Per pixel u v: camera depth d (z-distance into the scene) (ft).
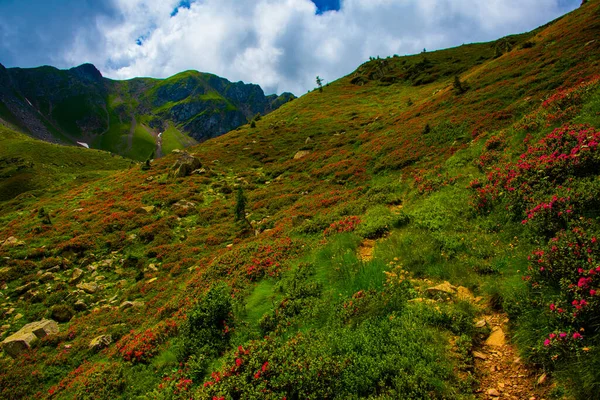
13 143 540.93
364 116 217.56
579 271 18.85
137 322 50.93
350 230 47.93
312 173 123.03
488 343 20.16
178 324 38.81
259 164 168.55
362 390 18.03
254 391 19.33
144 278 70.23
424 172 68.28
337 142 159.53
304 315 29.17
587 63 87.71
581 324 17.16
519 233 31.27
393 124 148.66
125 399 30.19
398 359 19.04
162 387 27.43
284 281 38.24
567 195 27.96
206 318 33.27
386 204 58.80
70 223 106.32
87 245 87.25
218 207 111.24
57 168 480.23
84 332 51.57
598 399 13.87
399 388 17.04
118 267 78.07
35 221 114.01
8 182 382.22
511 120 77.56
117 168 546.67
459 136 85.40
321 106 287.07
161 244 87.35
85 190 158.10
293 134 209.05
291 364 20.24
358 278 31.04
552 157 35.40
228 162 173.58
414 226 41.75
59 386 37.91
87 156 564.71
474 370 18.22
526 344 18.43
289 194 105.70
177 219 104.22
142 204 117.91
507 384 16.87
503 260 27.86
